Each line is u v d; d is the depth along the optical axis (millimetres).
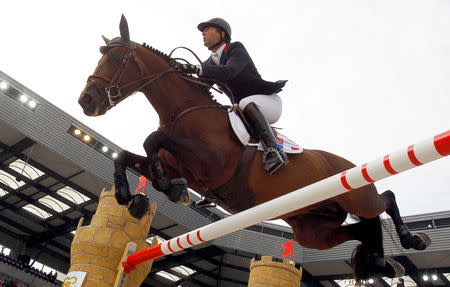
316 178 3090
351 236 3453
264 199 2957
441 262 16891
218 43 3357
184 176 3020
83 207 20078
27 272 20781
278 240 19734
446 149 1823
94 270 6270
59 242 23875
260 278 9734
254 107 3047
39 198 19938
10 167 17953
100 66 3053
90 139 16203
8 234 23078
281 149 2912
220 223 3109
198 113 2996
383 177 2098
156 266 23828
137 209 2891
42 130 15219
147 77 3051
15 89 14672
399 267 3336
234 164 2883
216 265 23281
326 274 20094
